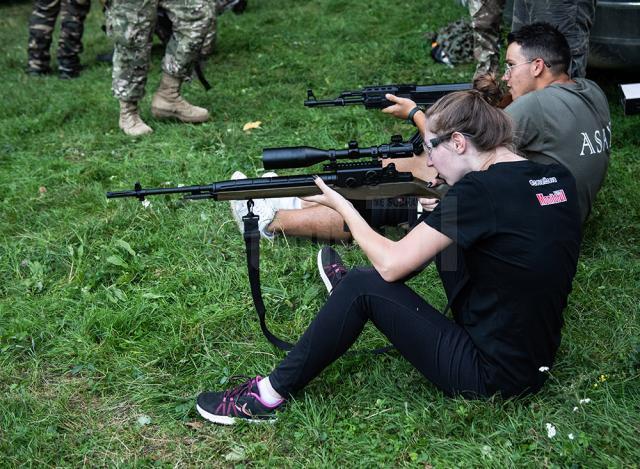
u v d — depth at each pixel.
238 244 4.04
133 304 3.56
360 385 2.94
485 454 2.53
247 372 3.11
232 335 3.35
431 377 2.67
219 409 2.80
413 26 7.62
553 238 2.39
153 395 2.96
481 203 2.35
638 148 4.89
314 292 3.57
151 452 2.71
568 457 2.51
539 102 3.17
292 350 2.75
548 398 2.77
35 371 3.15
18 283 3.81
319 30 7.82
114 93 5.52
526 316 2.45
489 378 2.58
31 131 5.80
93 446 2.74
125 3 5.25
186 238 4.11
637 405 2.76
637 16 5.04
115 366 3.17
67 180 4.89
